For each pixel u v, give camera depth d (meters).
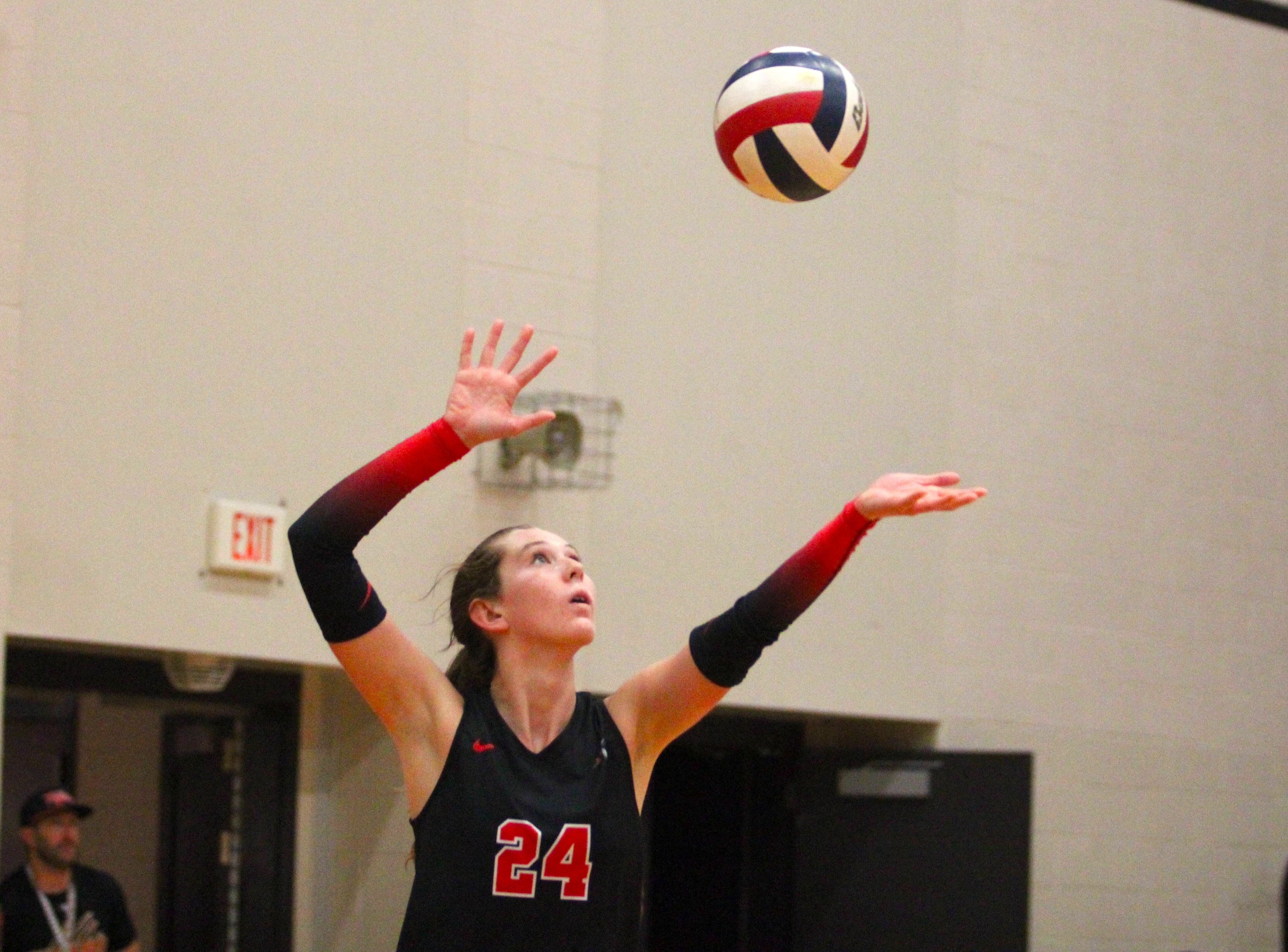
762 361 12.72
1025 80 14.37
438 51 11.38
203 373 10.17
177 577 9.98
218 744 13.11
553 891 4.36
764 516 12.60
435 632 10.92
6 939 10.48
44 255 9.66
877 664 13.14
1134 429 14.65
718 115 7.02
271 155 10.57
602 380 11.97
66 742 13.78
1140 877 14.19
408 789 4.56
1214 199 15.41
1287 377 15.73
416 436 4.47
